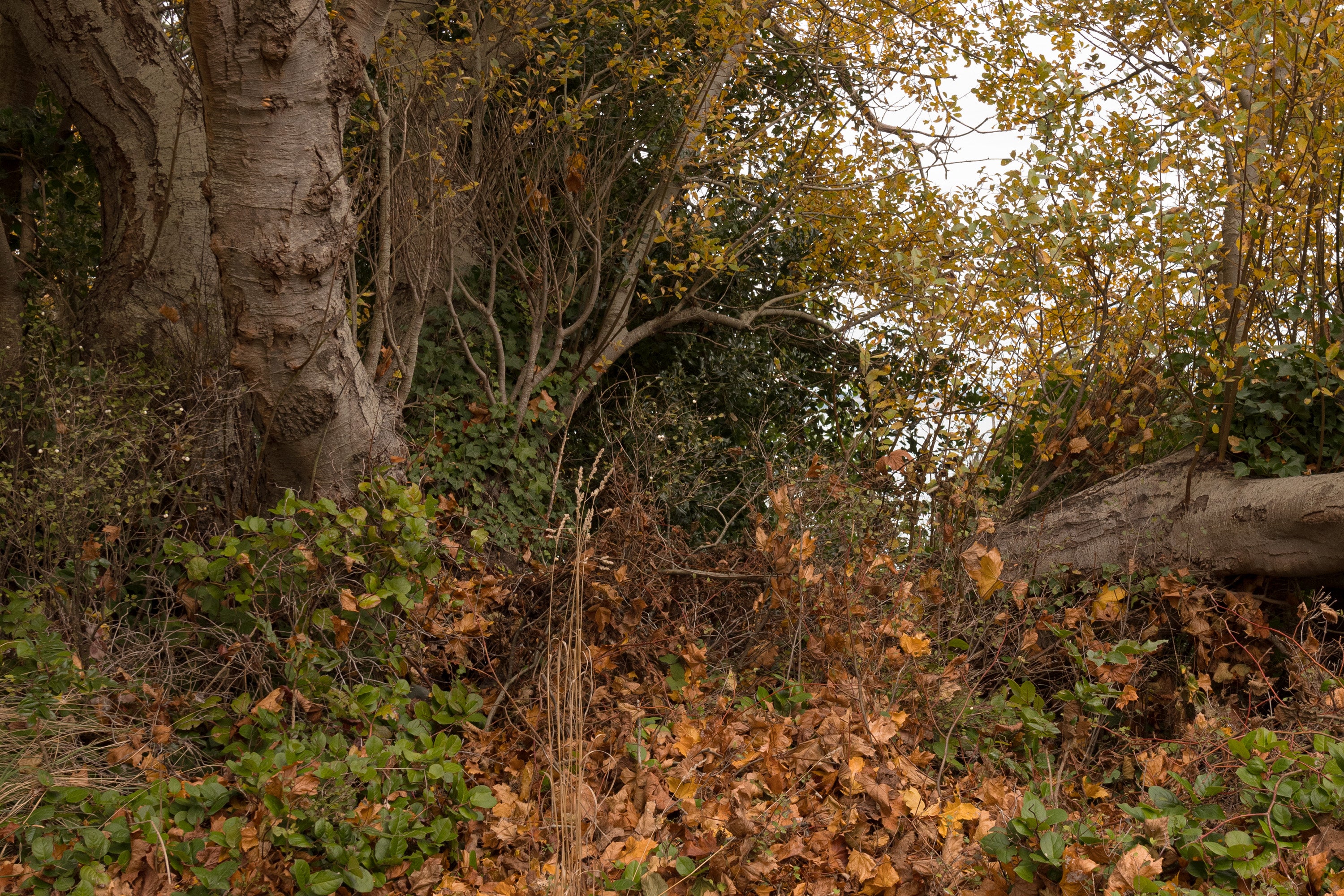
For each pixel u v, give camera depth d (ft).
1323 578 13.39
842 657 12.72
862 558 13.89
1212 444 15.17
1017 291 16.65
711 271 25.12
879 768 10.44
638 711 11.92
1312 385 13.83
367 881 8.71
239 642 11.73
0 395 14.69
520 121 22.79
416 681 13.03
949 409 16.42
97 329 17.06
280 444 14.55
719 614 15.15
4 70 21.38
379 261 18.48
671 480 22.07
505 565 18.19
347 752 10.25
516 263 23.13
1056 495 18.26
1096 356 16.94
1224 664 13.47
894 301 24.09
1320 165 14.39
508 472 22.48
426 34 24.30
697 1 23.20
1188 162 17.25
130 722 11.20
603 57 25.08
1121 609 13.76
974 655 13.79
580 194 24.12
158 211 17.39
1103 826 10.21
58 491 12.33
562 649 11.59
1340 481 12.75
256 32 12.40
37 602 12.23
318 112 13.21
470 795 10.02
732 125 24.76
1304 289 15.19
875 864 9.42
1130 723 13.48
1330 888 7.89
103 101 17.46
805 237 29.14
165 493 14.16
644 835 9.57
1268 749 9.49
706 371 27.61
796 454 25.41
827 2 23.89
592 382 24.95
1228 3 17.63
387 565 12.78
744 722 11.87
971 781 11.42
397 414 16.76
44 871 8.44
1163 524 14.90
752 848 9.30
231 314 13.58
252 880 8.43
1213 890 8.22
